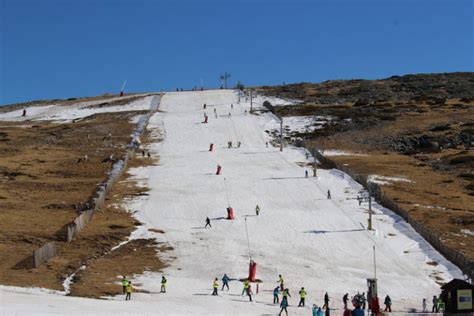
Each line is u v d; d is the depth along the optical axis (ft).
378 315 140.26
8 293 128.98
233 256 190.80
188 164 319.68
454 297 140.36
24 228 207.41
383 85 612.70
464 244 209.46
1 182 280.51
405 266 189.98
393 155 361.51
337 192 267.18
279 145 366.84
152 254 190.19
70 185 278.67
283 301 136.56
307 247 203.10
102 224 218.18
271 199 256.52
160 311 125.29
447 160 339.98
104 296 142.00
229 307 139.74
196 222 226.58
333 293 163.02
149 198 256.52
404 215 232.53
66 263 172.55
